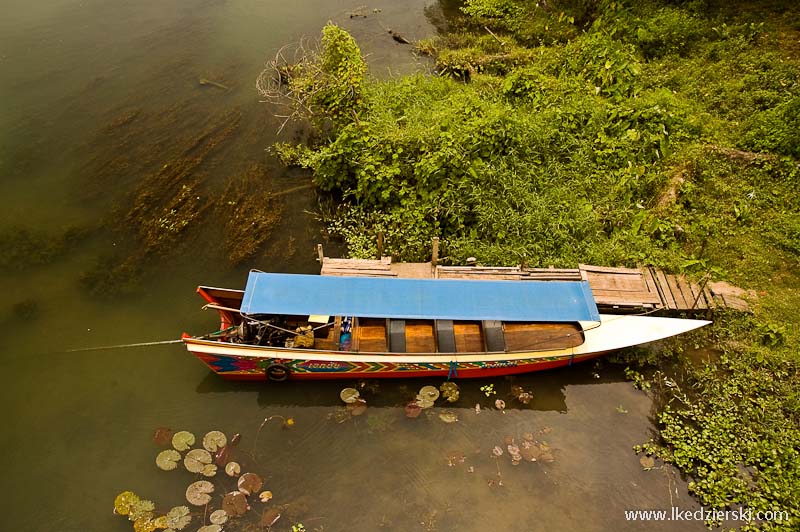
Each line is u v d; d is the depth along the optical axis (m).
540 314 12.22
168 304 14.37
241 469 11.26
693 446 11.45
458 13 25.98
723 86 18.84
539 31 23.69
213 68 22.42
